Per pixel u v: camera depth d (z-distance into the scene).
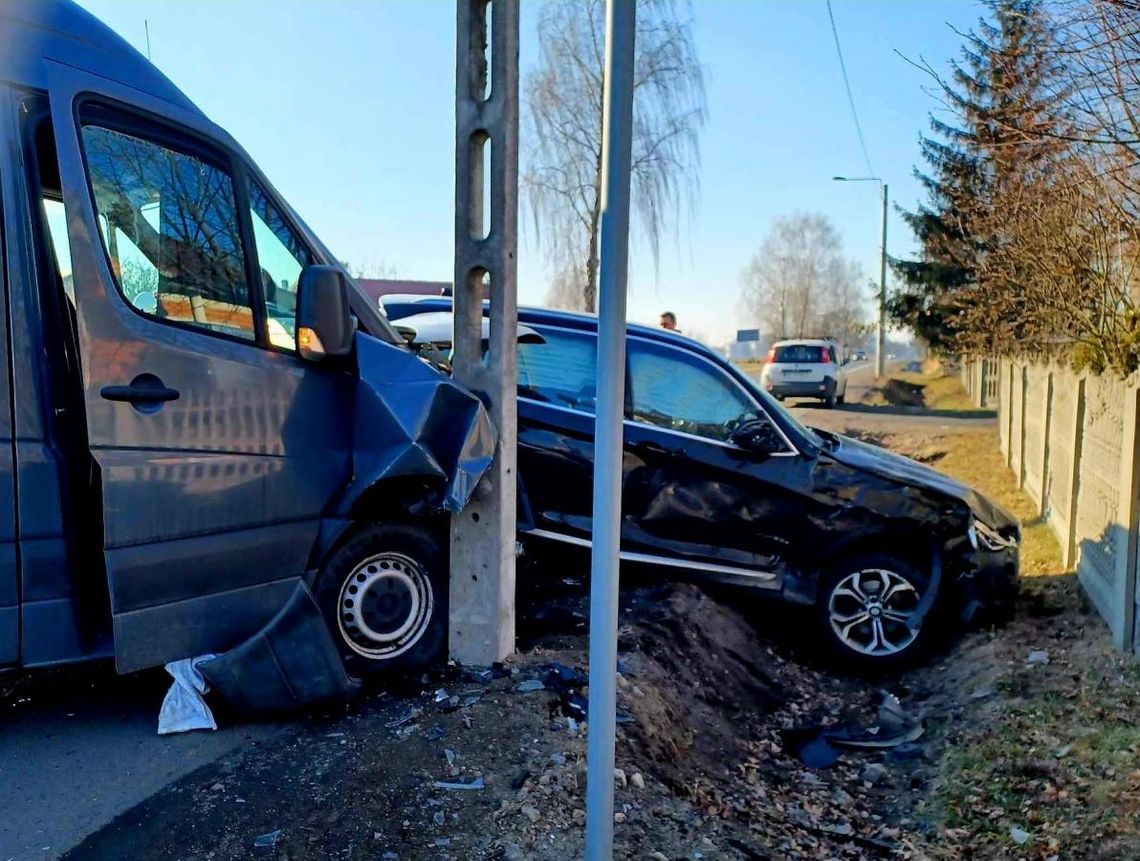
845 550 5.60
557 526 5.55
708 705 4.74
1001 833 3.53
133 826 2.96
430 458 3.95
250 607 3.79
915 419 19.59
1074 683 4.80
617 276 2.07
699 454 5.55
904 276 26.88
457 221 4.21
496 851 2.85
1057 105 6.44
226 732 3.69
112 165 3.44
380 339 4.37
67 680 4.32
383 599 4.18
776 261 67.69
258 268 3.87
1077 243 9.01
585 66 21.88
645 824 3.19
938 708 4.95
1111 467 5.60
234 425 3.69
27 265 3.39
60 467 3.45
